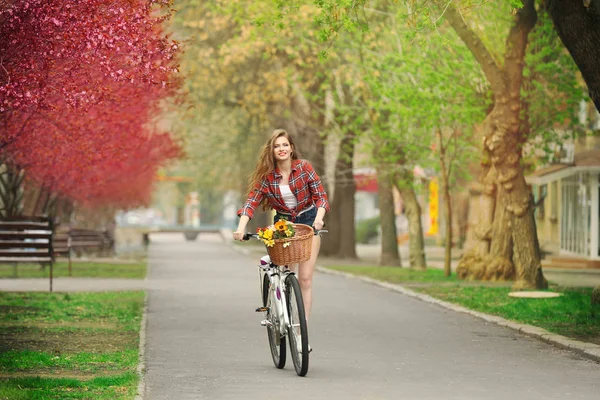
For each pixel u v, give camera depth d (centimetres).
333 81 3900
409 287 2427
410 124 3072
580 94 2673
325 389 1000
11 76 1230
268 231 1064
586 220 3831
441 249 5625
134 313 1772
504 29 2598
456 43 2662
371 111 3319
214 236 9888
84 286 2492
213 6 3466
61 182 2933
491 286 2511
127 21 1222
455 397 957
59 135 1955
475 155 3122
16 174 2908
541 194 4738
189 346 1331
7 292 2214
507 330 1539
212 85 4322
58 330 1501
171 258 4506
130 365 1141
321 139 4431
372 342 1384
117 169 3162
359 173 4600
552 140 2872
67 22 1205
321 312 1825
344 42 3123
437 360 1209
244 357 1230
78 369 1117
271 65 4222
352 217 4472
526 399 948
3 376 1056
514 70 2380
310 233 1075
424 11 1602
